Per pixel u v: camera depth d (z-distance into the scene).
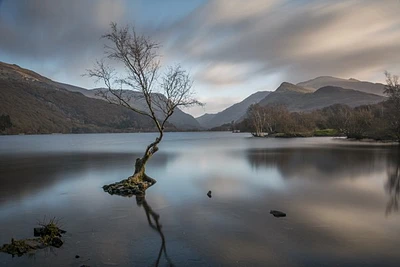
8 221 13.19
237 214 13.97
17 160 40.28
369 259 9.06
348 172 26.50
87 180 23.91
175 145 75.81
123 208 15.30
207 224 12.53
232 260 9.07
